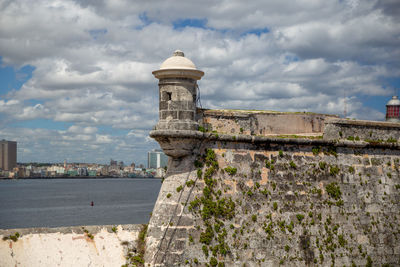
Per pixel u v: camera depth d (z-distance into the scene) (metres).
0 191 181.00
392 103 27.98
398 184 20.84
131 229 16.70
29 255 14.33
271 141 17.59
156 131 15.63
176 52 16.42
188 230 15.75
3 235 14.32
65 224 69.62
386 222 20.14
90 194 158.00
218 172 16.56
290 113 19.48
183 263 15.53
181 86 15.85
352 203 19.38
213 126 16.69
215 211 16.23
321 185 18.73
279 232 17.42
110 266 15.38
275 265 17.17
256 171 17.33
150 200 125.56
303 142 18.38
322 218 18.52
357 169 19.78
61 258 14.77
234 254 16.44
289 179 18.03
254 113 18.08
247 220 16.86
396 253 20.16
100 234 16.05
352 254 18.95
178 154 15.99
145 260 15.75
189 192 15.94
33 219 76.44
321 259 18.16
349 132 19.69
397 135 21.20
